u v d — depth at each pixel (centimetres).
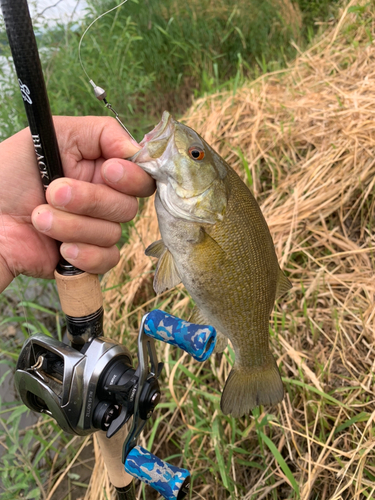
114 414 20
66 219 22
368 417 32
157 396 19
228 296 26
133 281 52
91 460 42
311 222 48
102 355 20
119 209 24
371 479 30
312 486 32
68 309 22
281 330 41
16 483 38
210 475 37
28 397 21
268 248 27
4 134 61
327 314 41
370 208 46
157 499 37
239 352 28
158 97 92
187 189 25
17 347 52
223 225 26
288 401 36
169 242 26
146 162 25
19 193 26
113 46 81
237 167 58
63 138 26
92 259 22
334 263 46
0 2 17
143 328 18
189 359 43
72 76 73
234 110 64
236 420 37
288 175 52
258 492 33
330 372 37
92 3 81
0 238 26
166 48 90
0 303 59
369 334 37
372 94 53
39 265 27
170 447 41
